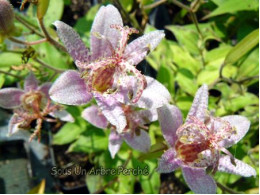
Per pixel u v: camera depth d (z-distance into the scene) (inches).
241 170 3.8
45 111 4.7
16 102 4.7
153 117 4.2
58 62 5.6
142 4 5.8
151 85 3.6
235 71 5.8
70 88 3.5
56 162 6.5
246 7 5.4
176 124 3.7
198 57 6.0
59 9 5.5
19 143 6.9
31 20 5.5
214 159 3.8
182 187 6.3
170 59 5.7
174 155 3.8
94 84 3.7
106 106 3.6
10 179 6.6
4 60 5.5
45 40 4.5
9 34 4.3
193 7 5.7
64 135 5.6
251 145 5.6
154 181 5.4
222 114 5.5
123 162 5.7
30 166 6.6
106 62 3.6
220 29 6.3
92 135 5.7
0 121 6.7
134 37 5.4
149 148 4.3
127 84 3.7
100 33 3.7
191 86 5.6
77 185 6.5
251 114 5.5
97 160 6.0
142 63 4.6
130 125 4.2
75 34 3.6
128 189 5.6
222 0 5.8
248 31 6.1
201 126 3.7
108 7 3.7
